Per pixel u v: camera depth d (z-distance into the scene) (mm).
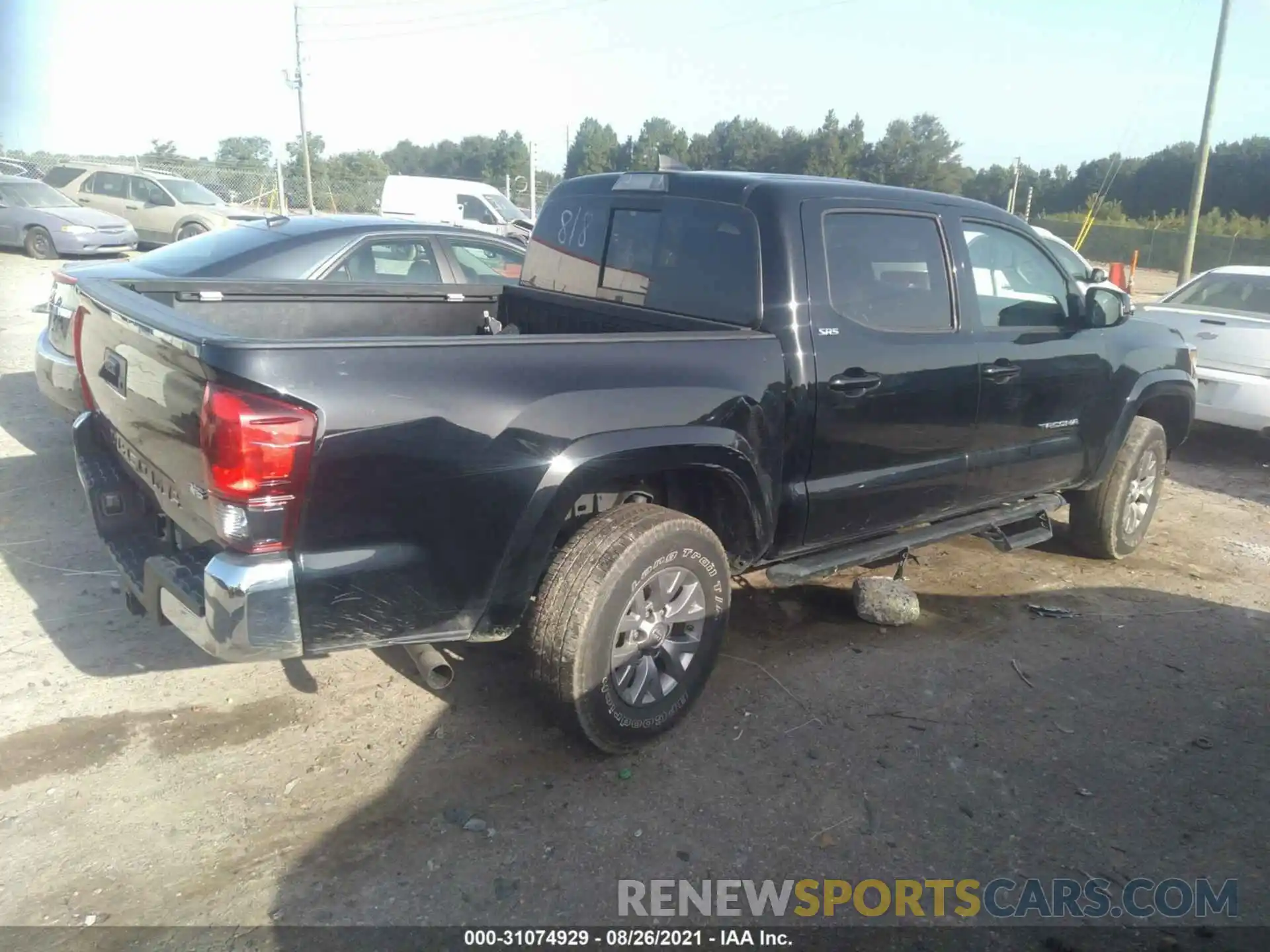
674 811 3209
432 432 2848
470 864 2912
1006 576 5422
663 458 3338
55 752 3334
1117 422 5266
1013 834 3186
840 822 3193
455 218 20906
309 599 2744
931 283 4254
